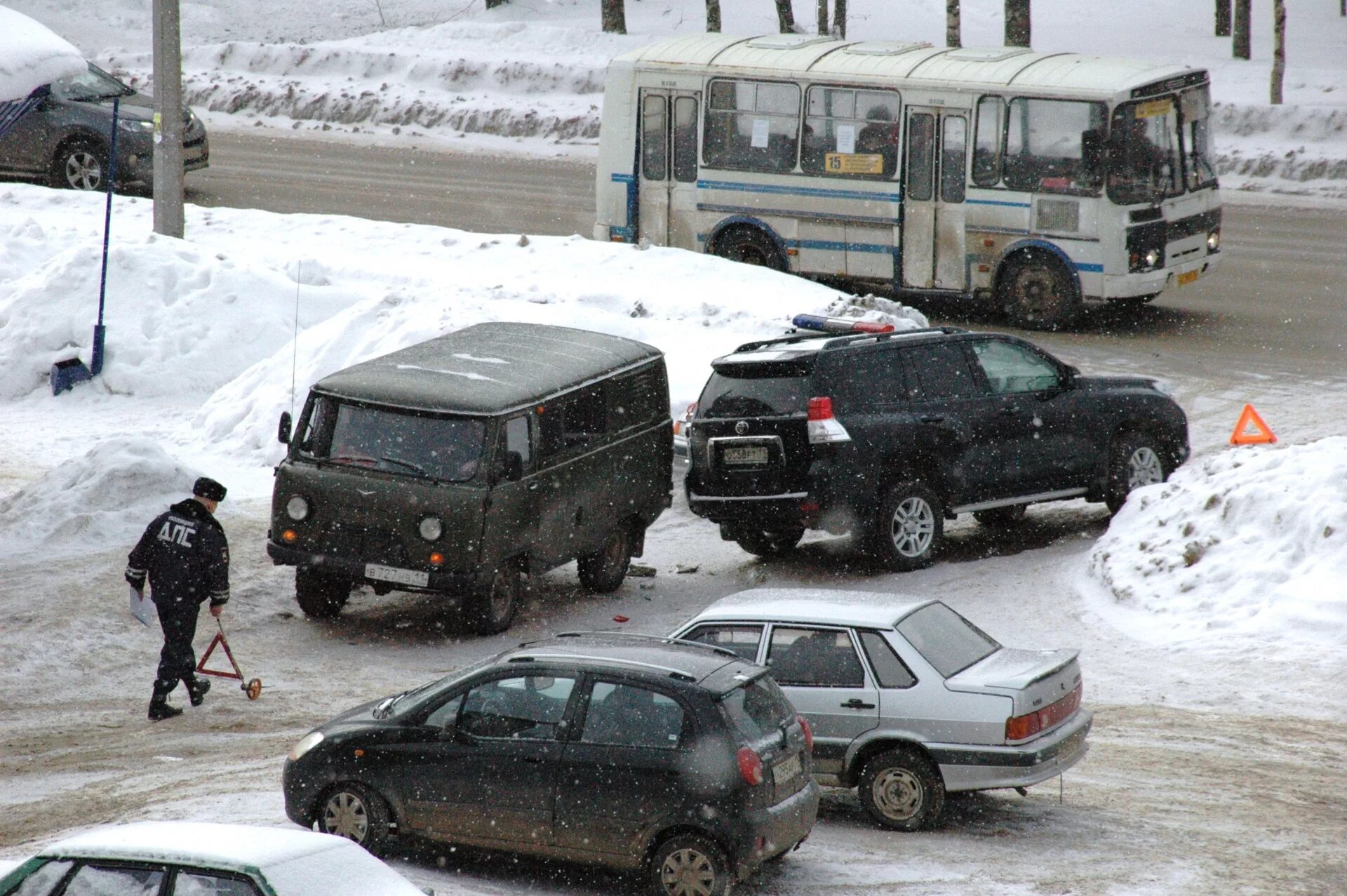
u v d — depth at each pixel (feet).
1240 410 226.79
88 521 178.40
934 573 179.01
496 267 288.71
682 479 217.56
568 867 100.37
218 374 259.60
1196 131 274.57
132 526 180.04
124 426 241.76
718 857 91.40
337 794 99.76
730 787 91.40
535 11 638.94
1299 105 462.19
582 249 295.89
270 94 539.70
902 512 176.04
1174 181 269.23
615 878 98.68
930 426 176.45
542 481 159.02
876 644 110.63
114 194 356.38
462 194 392.27
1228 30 586.04
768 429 169.89
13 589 162.30
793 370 170.60
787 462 169.48
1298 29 605.73
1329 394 233.55
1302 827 107.96
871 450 171.83
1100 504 211.00
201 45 617.62
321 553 154.61
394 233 314.35
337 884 64.75
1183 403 231.50
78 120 353.31
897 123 280.51
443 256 298.35
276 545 156.15
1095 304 270.46
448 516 150.82
